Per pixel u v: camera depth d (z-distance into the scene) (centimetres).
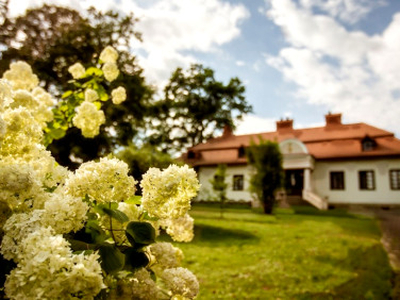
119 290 128
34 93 330
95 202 153
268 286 605
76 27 1978
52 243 104
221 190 1786
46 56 1967
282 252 892
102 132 1648
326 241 1060
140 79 2244
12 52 1723
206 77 4003
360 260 811
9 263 123
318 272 698
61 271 102
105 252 130
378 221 1680
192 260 770
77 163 818
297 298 546
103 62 394
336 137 3078
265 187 2005
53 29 1934
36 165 161
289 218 1733
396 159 2709
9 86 162
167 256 152
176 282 143
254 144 2106
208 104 4019
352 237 1148
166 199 150
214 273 673
